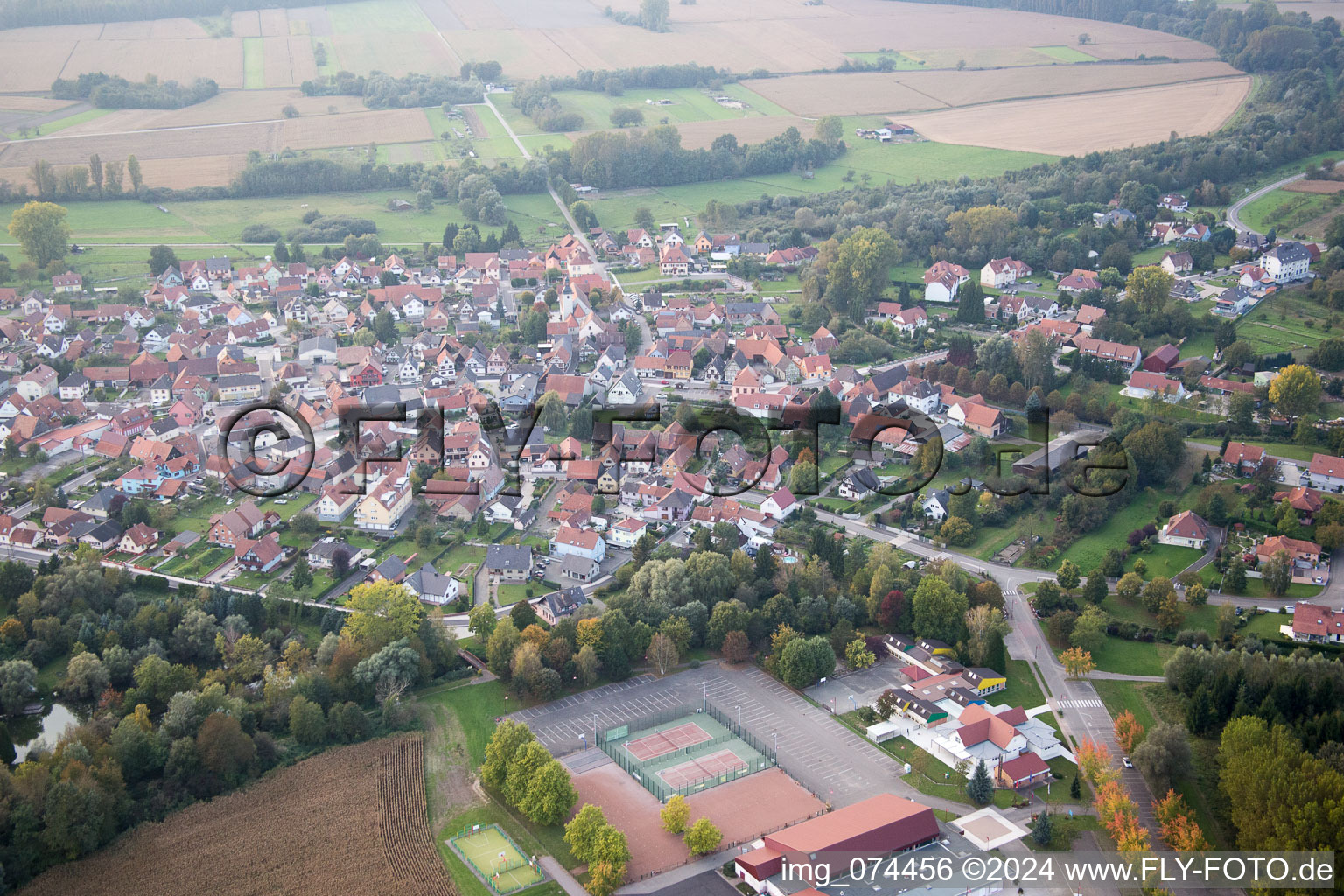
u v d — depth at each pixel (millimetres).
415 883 170875
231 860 174000
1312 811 165250
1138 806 189250
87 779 177625
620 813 187250
